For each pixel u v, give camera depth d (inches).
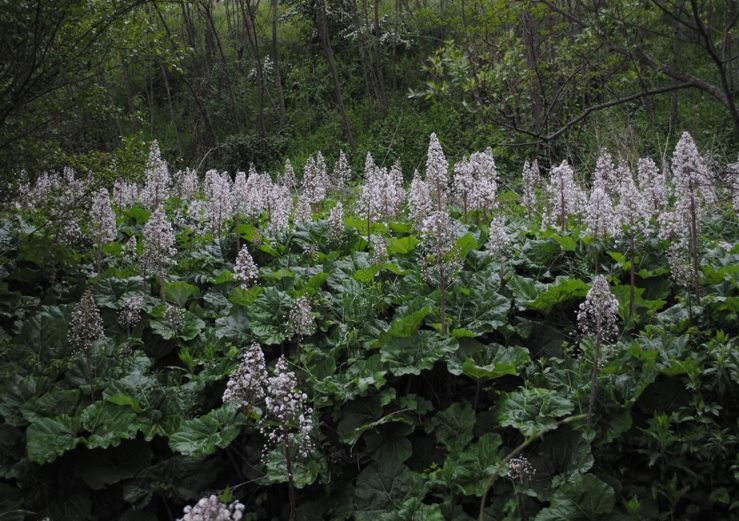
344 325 253.3
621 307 250.7
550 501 183.6
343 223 362.9
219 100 1220.5
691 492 183.8
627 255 285.4
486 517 185.5
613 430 192.2
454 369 217.3
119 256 356.8
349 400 216.2
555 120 507.2
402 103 1048.2
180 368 246.7
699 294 241.8
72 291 304.0
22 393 224.5
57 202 315.3
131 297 279.3
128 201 490.0
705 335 225.1
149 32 315.6
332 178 592.7
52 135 333.1
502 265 273.9
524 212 420.8
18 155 307.6
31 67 275.7
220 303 296.4
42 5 260.5
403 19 1227.9
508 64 210.2
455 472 191.6
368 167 424.2
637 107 721.6
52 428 204.2
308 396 223.8
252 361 194.1
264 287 284.4
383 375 214.7
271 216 373.4
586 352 219.5
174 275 320.5
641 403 202.8
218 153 1097.4
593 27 200.2
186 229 389.7
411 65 1167.6
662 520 178.4
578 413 199.8
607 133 517.0
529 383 213.2
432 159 329.1
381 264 294.2
